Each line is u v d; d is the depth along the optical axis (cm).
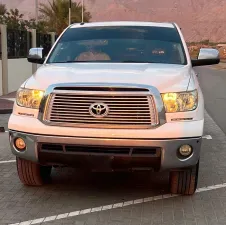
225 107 1399
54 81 493
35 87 500
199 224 474
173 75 517
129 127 471
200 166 700
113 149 475
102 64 579
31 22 2222
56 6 4753
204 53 657
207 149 818
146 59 613
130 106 470
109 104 471
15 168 674
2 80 1588
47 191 570
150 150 475
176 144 476
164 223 475
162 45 641
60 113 480
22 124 493
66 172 651
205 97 1664
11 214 496
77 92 474
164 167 482
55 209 511
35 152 492
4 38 1588
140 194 563
